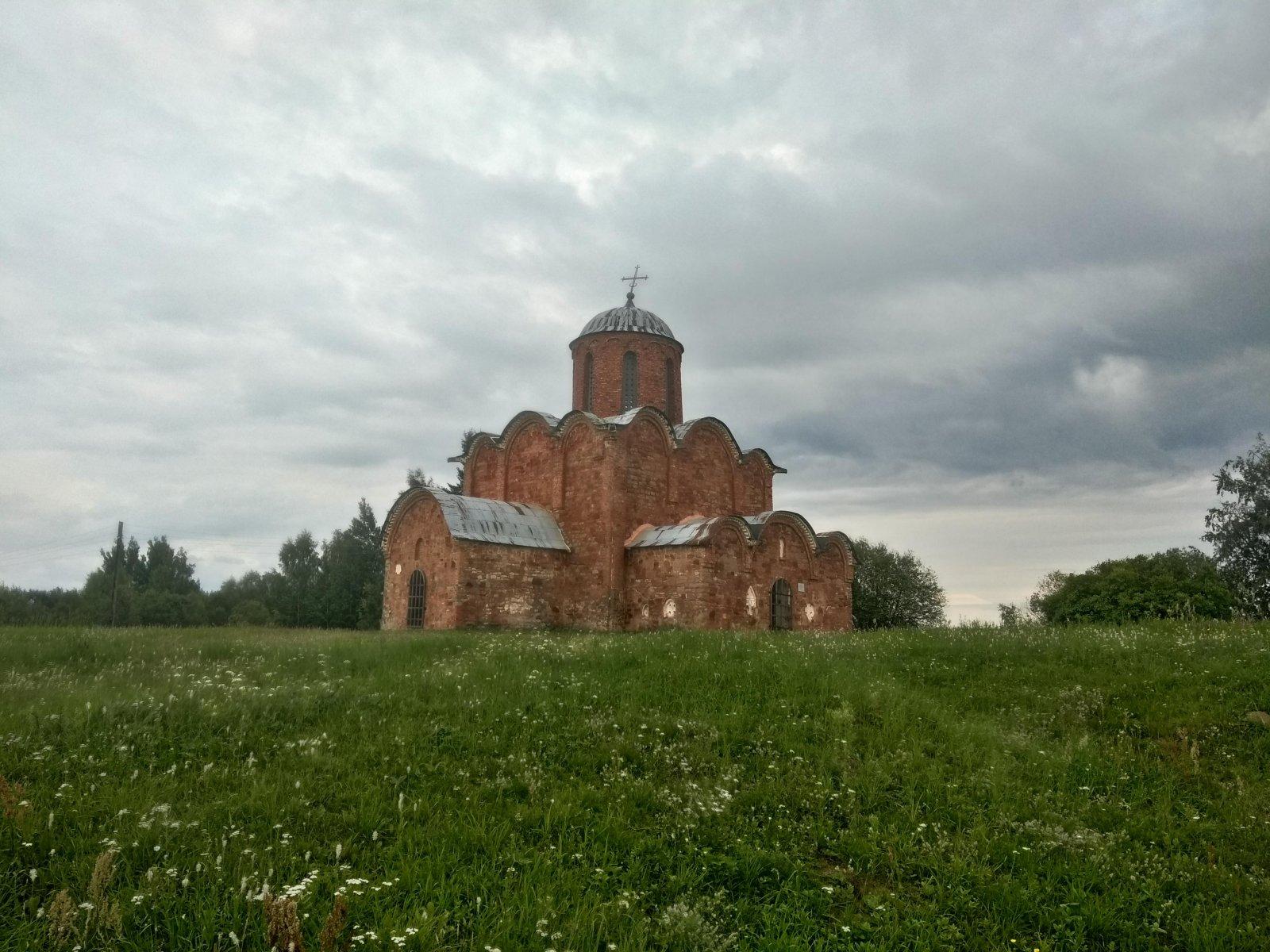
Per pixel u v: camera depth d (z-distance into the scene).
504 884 6.66
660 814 8.52
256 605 67.62
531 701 12.28
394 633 25.05
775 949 6.21
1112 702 12.98
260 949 5.55
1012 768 10.43
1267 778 10.17
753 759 10.38
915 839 8.34
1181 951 6.70
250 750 9.75
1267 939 6.74
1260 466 48.16
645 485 32.75
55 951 5.37
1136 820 9.07
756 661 15.02
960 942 6.60
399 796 8.12
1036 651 15.98
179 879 6.39
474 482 37.75
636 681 13.63
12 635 19.73
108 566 77.00
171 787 8.20
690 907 6.67
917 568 59.06
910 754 10.56
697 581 28.78
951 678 14.73
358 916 6.03
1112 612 30.28
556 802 8.41
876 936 6.58
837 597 34.88
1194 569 33.91
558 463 33.50
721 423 36.34
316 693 12.12
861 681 13.81
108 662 15.77
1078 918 6.89
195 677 13.56
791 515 32.56
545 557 31.50
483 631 27.66
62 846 6.84
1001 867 7.88
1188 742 11.38
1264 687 12.67
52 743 9.28
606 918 6.32
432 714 11.51
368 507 64.25
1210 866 8.02
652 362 37.66
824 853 8.12
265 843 7.22
